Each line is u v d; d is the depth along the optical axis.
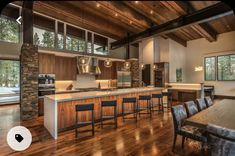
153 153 2.92
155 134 3.85
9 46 6.57
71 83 7.40
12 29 6.81
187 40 11.18
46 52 6.02
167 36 9.32
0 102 7.40
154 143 3.34
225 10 2.56
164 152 2.96
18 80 8.00
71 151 2.98
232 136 1.82
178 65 10.78
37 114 5.38
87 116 4.58
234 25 8.09
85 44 8.34
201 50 10.62
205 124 2.23
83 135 3.79
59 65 6.61
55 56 6.46
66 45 7.65
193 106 3.48
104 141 3.44
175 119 2.96
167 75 9.80
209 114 2.83
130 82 9.27
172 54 10.20
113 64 9.01
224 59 9.70
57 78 6.50
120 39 5.04
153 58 10.02
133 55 10.65
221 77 9.88
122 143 3.34
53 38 7.31
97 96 4.65
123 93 5.44
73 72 7.14
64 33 7.56
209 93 9.20
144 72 10.45
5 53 6.47
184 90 8.49
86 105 3.79
